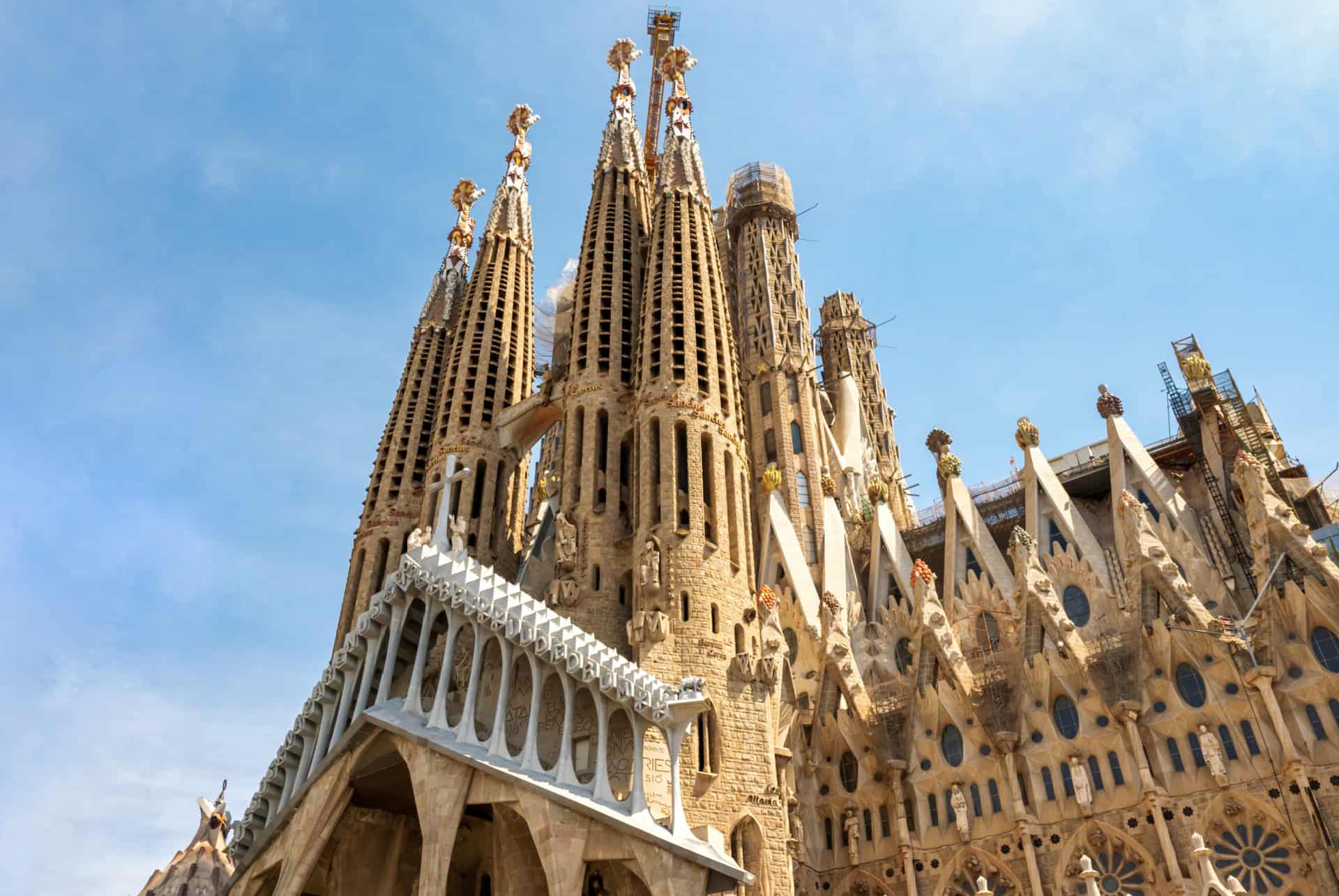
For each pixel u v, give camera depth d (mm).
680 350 58438
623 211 72562
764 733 45406
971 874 47750
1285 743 42312
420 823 37906
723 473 54562
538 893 39125
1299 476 60531
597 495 57375
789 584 64438
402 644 47281
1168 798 44500
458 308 83312
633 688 40281
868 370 100375
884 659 61344
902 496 87062
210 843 63875
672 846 35656
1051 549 63688
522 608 41438
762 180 97000
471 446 68312
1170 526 58969
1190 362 62875
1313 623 44719
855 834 51031
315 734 44562
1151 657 47656
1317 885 40219
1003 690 51969
